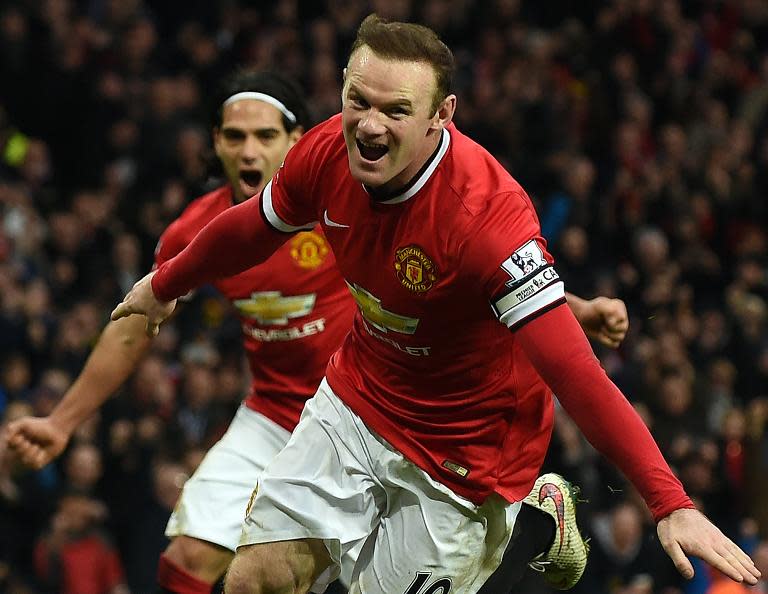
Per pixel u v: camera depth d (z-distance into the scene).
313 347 14.67
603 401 10.35
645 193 40.25
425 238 10.81
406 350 11.51
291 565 11.88
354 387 12.00
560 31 43.72
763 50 48.59
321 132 11.56
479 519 12.06
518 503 12.27
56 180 37.19
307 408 12.28
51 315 31.41
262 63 39.44
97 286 33.25
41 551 26.81
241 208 11.94
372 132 10.42
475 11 42.78
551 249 36.66
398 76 10.38
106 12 38.91
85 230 34.34
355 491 11.94
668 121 44.34
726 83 46.09
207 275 12.20
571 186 37.75
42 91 37.00
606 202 38.66
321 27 40.28
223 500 14.77
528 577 24.83
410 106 10.43
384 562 12.17
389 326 11.42
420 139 10.59
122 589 27.14
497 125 39.38
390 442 11.86
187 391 29.48
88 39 38.16
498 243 10.60
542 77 41.69
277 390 14.98
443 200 10.77
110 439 28.11
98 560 27.02
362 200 11.11
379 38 10.48
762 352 36.41
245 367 30.84
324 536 11.79
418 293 11.01
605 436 10.34
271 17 41.78
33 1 37.81
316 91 38.97
